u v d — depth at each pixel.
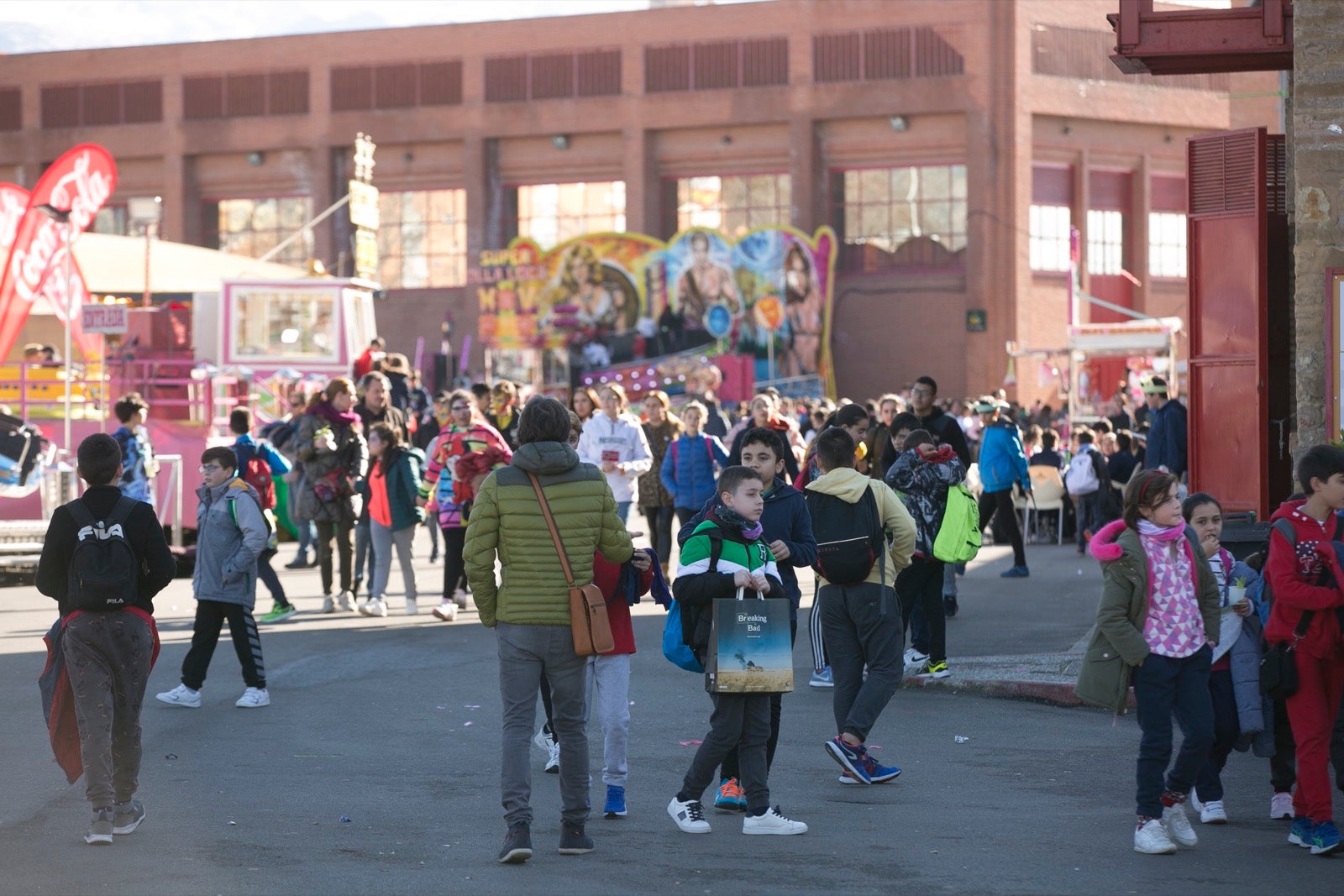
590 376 76.38
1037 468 38.81
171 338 49.94
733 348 75.38
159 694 17.55
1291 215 22.28
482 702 17.67
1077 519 36.88
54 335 48.88
